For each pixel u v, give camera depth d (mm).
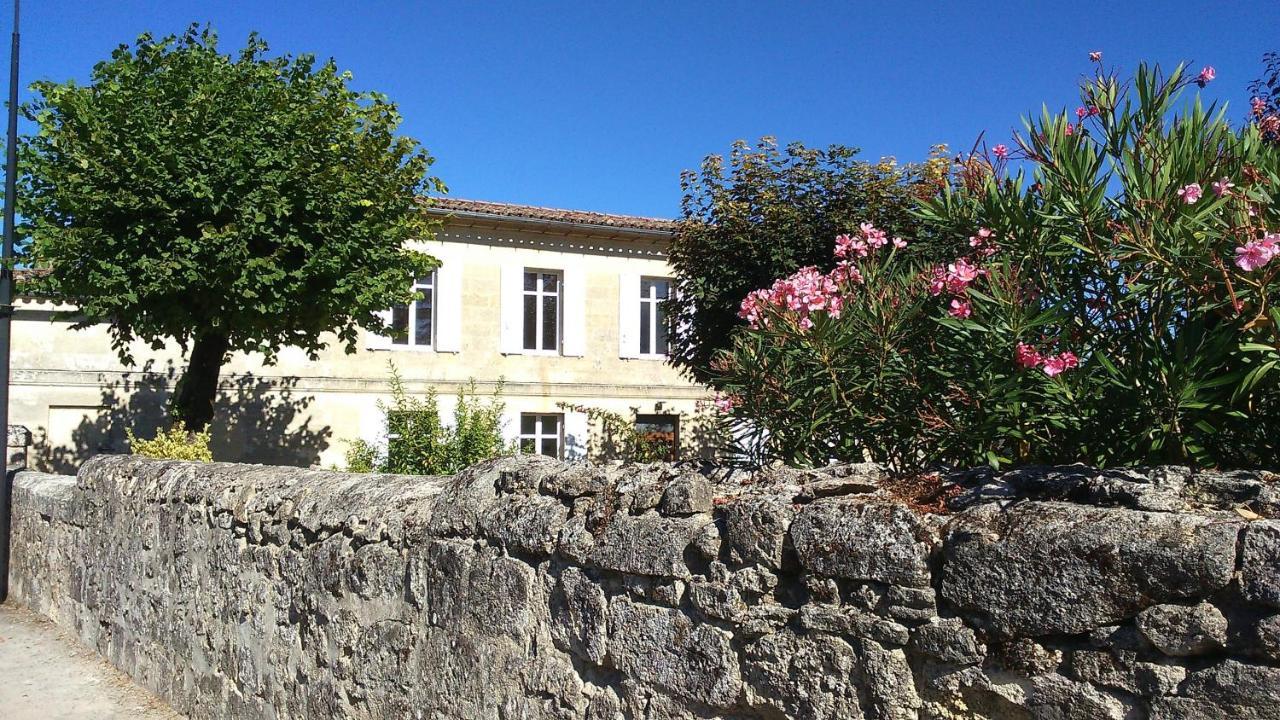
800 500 2662
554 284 19094
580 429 18797
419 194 12836
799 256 11008
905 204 10445
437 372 17953
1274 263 2307
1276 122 3314
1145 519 1973
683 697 2834
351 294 11266
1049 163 2922
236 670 5355
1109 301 2857
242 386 16891
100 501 7602
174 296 10695
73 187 10320
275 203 10523
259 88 11094
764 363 3221
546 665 3326
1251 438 2596
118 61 10859
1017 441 2963
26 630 8438
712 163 11586
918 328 3146
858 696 2387
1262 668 1783
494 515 3604
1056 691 2045
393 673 4047
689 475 2967
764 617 2617
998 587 2148
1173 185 2580
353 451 15242
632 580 3043
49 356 15742
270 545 5094
